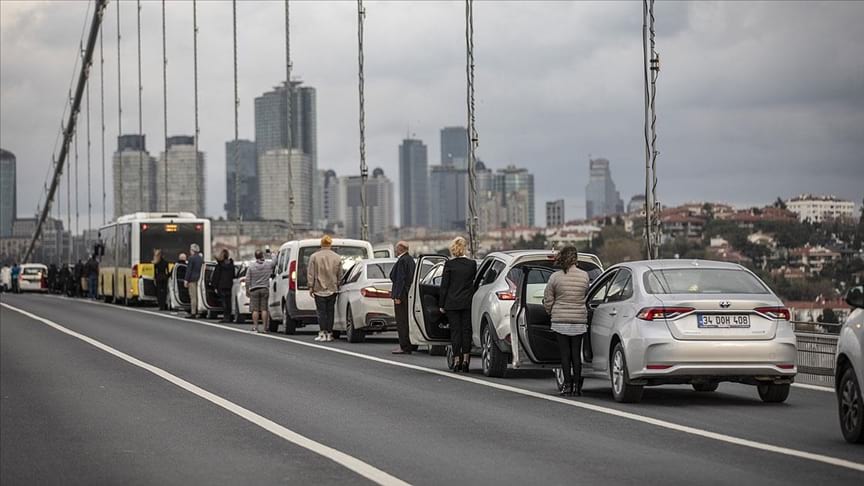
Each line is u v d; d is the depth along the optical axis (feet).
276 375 134.72
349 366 146.82
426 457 75.05
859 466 69.92
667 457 73.92
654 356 99.35
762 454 74.74
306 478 67.87
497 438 83.35
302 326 233.76
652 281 103.65
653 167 178.81
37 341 200.34
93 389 120.67
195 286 285.64
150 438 85.25
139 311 335.67
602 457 74.28
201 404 106.32
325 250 197.47
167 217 372.99
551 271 131.34
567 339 111.65
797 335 134.62
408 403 105.91
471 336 137.59
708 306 99.45
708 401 106.32
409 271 166.91
